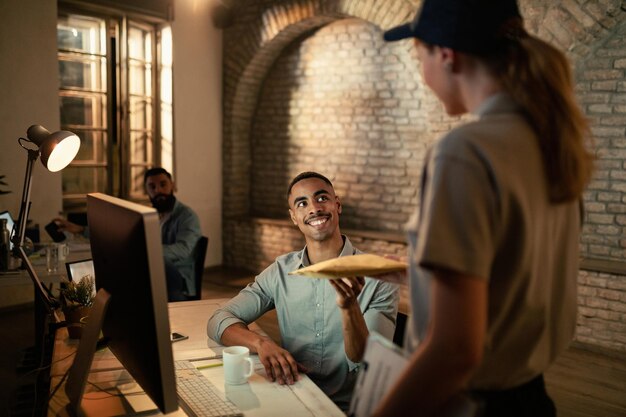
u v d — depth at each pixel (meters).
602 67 3.95
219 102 6.23
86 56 5.06
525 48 0.80
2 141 4.44
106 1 5.02
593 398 3.15
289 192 1.80
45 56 4.66
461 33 0.79
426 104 4.71
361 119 5.64
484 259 0.71
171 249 3.64
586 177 0.81
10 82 4.46
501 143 0.74
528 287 0.77
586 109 4.04
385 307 1.69
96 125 5.19
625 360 3.72
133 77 5.50
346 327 1.49
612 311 3.83
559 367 3.58
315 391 1.42
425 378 0.71
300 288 1.77
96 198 1.34
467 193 0.72
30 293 4.75
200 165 6.07
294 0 5.49
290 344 1.79
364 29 5.51
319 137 5.96
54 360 1.63
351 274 1.14
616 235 4.02
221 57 6.18
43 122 4.68
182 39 5.75
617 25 3.85
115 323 1.26
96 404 1.32
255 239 6.13
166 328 1.02
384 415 0.74
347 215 5.83
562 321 0.89
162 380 1.03
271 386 1.44
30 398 2.39
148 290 1.01
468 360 0.70
